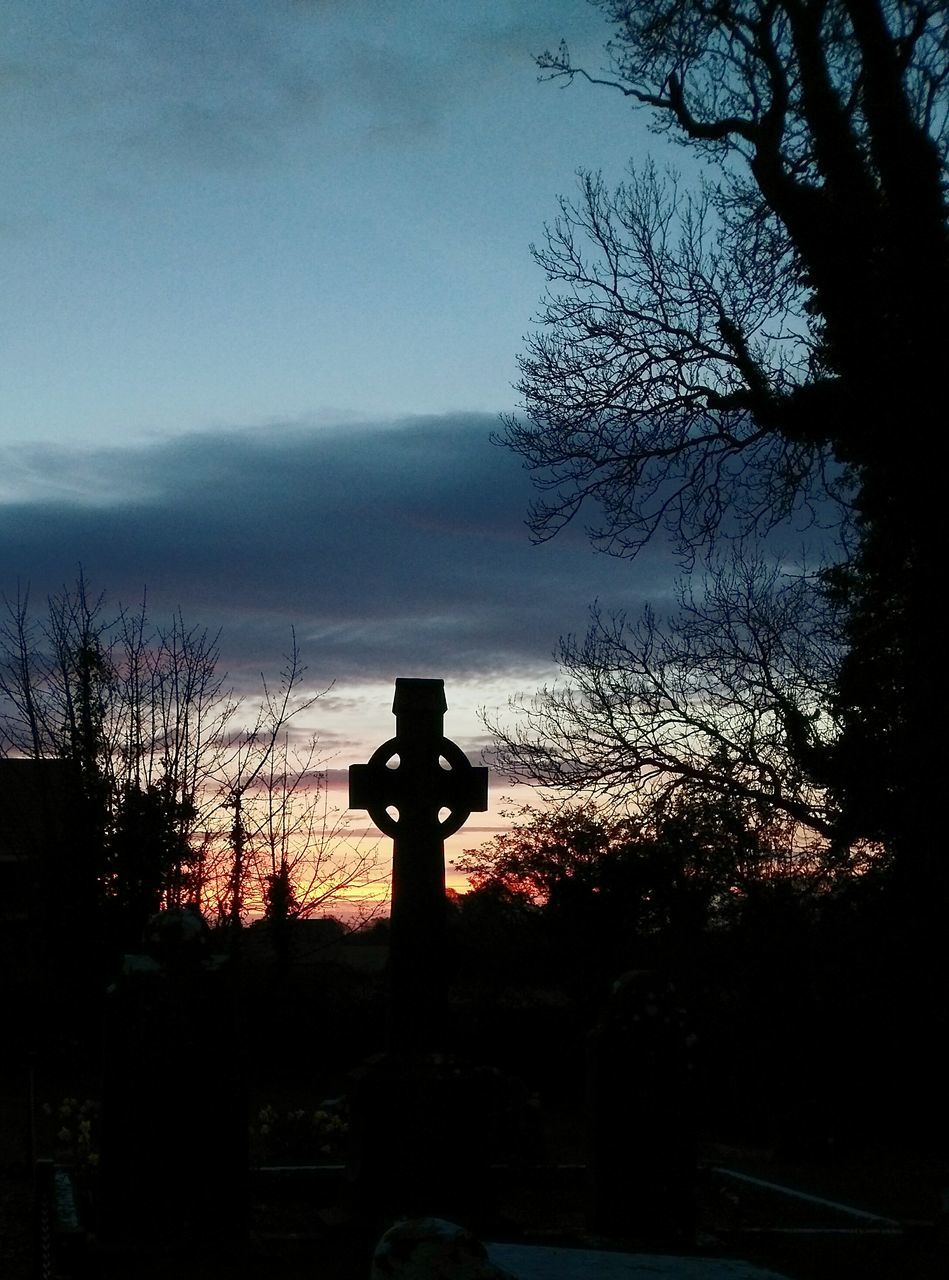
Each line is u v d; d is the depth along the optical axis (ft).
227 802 82.12
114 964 77.71
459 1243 11.07
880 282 55.31
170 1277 25.17
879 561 64.39
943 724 57.41
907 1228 31.89
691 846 70.23
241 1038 27.68
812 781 68.54
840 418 58.23
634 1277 19.89
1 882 97.09
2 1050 78.13
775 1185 36.42
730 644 71.46
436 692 32.89
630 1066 29.25
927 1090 62.13
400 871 32.07
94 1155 33.71
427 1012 31.48
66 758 82.23
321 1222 29.66
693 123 59.77
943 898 58.65
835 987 63.31
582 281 64.49
